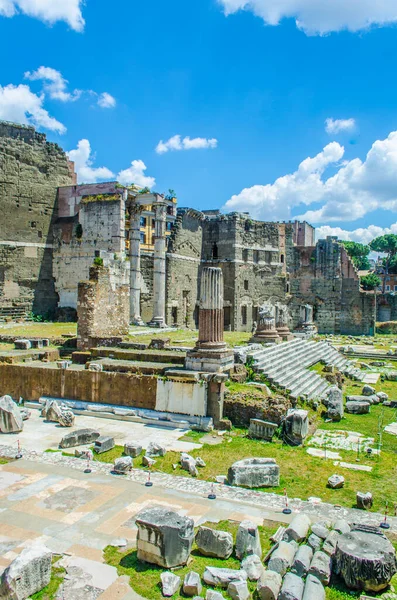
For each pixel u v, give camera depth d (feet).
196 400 60.54
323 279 225.97
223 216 197.98
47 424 60.18
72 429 58.18
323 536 31.65
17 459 47.03
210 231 200.75
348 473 47.16
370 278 330.95
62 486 40.55
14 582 25.89
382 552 28.07
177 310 182.29
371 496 39.42
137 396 63.77
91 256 144.05
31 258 148.77
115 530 33.27
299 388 75.25
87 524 34.04
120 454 49.67
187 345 90.58
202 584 27.66
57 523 34.14
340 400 69.62
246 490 41.04
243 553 30.37
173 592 26.66
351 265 225.97
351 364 121.70
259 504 38.11
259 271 206.28
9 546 31.01
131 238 143.74
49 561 27.61
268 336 98.99
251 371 72.69
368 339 199.00
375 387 96.53
